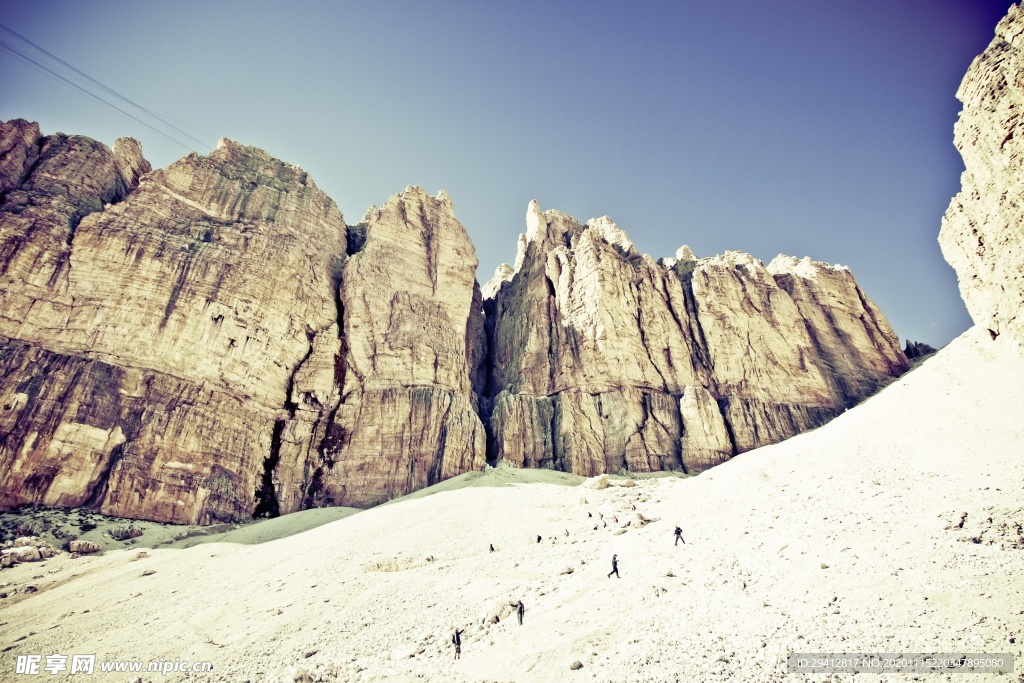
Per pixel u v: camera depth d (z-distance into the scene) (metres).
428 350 83.31
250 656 24.72
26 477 49.94
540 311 103.50
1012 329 45.50
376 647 24.75
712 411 85.69
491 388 103.50
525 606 27.50
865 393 95.75
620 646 20.98
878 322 110.81
